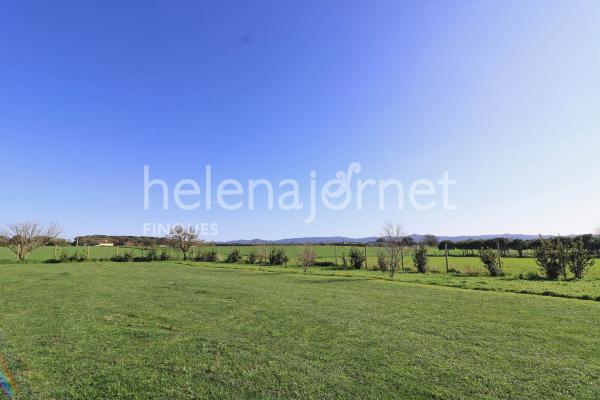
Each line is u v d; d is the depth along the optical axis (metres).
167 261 30.81
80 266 23.73
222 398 3.64
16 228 29.41
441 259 28.44
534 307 8.41
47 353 5.04
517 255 28.81
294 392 3.77
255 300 9.44
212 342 5.57
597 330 6.27
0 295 10.34
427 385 3.94
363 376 4.20
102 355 4.96
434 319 7.16
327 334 6.04
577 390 3.82
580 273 14.67
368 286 12.60
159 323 6.84
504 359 4.79
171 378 4.15
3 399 3.62
